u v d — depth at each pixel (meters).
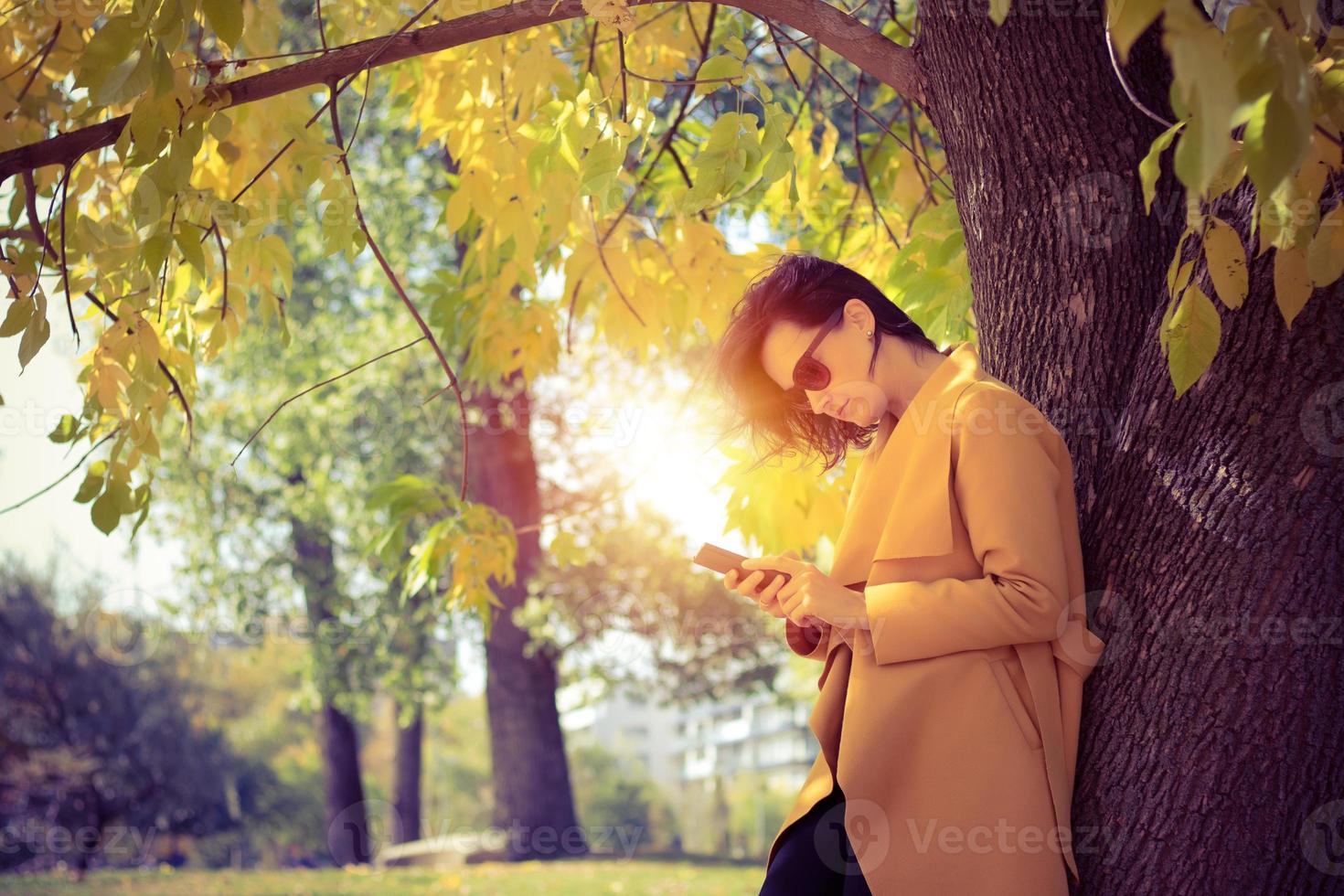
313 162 2.44
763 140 2.27
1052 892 1.69
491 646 14.22
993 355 2.23
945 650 1.71
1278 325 1.76
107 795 20.91
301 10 10.42
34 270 2.32
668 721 43.22
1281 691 1.70
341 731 19.58
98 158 3.08
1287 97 1.23
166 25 2.05
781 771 35.22
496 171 3.13
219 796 23.67
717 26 3.75
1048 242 2.12
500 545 3.71
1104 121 2.09
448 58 3.18
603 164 2.31
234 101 2.25
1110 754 1.81
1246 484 1.76
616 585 13.91
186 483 14.44
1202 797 1.72
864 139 4.14
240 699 25.56
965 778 1.72
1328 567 1.71
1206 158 1.08
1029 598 1.68
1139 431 1.92
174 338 3.00
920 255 3.15
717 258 3.22
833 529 3.49
